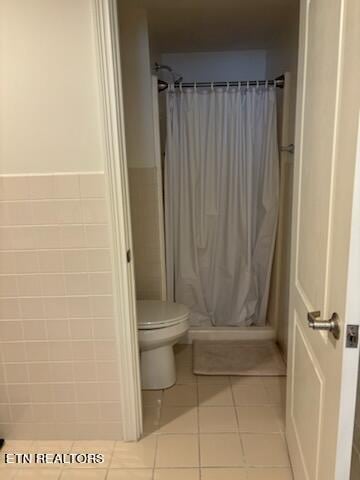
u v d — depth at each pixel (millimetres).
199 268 2764
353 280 846
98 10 1378
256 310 2824
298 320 1443
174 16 2230
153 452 1718
